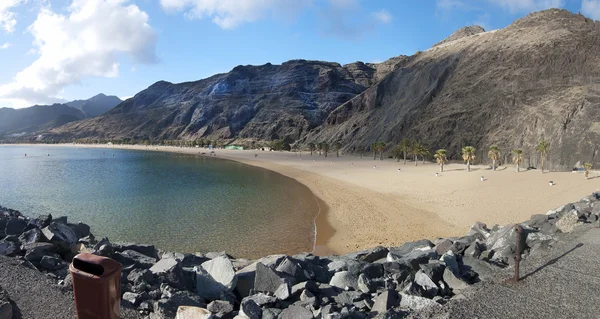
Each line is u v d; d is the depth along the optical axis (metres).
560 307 6.14
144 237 32.16
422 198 48.75
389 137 148.38
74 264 3.48
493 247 10.81
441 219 36.59
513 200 42.78
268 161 134.25
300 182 72.69
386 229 33.88
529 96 116.19
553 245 9.82
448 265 8.87
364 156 151.88
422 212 40.28
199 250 28.31
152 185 69.19
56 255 10.79
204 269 9.18
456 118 129.00
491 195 46.97
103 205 48.16
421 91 164.62
